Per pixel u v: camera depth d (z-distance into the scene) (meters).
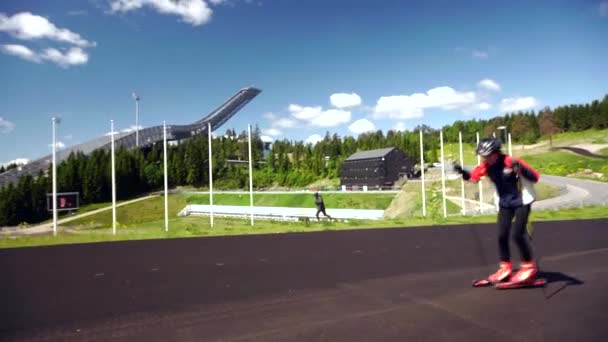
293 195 73.00
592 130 128.25
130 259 9.28
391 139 128.50
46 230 51.75
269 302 5.04
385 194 63.09
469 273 6.59
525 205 5.30
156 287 6.16
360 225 19.61
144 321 4.38
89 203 82.25
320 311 4.55
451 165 5.71
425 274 6.59
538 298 4.77
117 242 13.46
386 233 14.53
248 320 4.29
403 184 76.31
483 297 4.93
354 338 3.61
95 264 8.62
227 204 76.44
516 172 5.28
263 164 126.56
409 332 3.73
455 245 10.52
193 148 110.31
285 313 4.51
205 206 71.31
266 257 9.13
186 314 4.61
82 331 4.10
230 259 8.94
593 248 9.01
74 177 81.44
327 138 141.12
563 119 133.62
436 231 14.81
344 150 128.38
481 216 24.45
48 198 56.75
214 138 148.38
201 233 16.27
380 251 9.66
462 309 4.43
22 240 14.30
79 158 88.31
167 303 5.14
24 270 8.01
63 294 5.82
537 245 9.73
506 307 4.45
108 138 118.75
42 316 4.68
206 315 4.54
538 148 114.50
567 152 100.25
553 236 11.62
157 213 74.12
